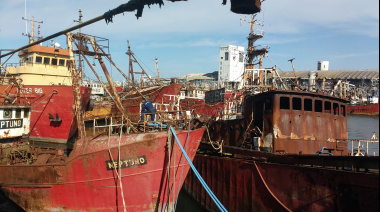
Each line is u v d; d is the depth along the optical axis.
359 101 68.94
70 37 15.37
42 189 13.52
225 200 14.57
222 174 15.01
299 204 10.72
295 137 13.80
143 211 12.67
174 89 31.02
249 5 5.38
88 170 12.50
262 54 28.69
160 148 12.09
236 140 16.88
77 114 15.12
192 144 12.80
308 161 10.73
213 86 73.25
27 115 20.67
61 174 13.05
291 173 11.10
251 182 12.82
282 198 11.38
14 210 14.23
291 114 13.92
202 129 12.99
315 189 10.20
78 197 12.93
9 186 14.30
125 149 12.04
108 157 12.18
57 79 34.12
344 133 15.43
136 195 12.49
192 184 18.47
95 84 63.75
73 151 12.86
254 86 18.19
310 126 14.18
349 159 9.34
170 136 11.89
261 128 15.19
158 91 31.09
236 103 22.12
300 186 10.73
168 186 12.20
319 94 14.33
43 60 33.28
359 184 8.89
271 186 11.84
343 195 9.32
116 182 12.41
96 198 12.72
